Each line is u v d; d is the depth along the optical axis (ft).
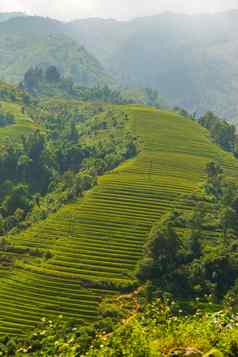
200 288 324.80
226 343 61.77
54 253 373.61
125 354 59.41
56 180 543.80
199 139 631.15
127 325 65.26
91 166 565.94
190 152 588.50
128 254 372.17
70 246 383.04
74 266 356.59
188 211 435.94
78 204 447.83
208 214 422.41
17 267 360.48
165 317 68.44
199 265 339.16
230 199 435.12
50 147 615.57
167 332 65.00
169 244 351.25
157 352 60.34
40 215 451.53
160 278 338.13
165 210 439.22
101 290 331.57
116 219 421.59
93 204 444.55
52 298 322.75
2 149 599.57
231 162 576.61
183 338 63.98
